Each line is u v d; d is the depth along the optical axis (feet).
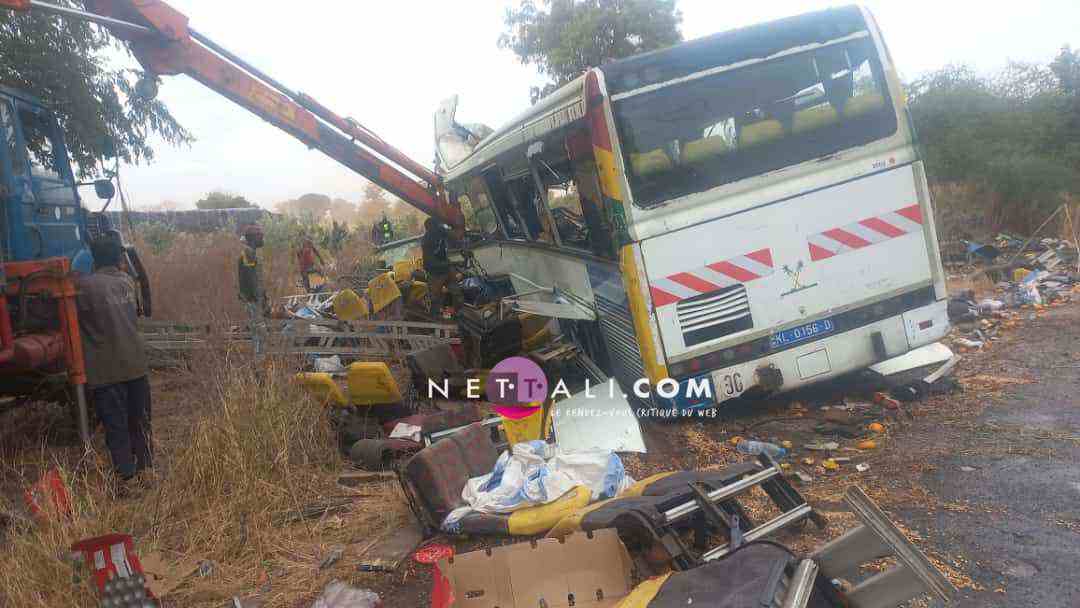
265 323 24.50
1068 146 56.24
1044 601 10.64
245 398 18.52
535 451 16.34
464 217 37.22
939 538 12.83
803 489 15.76
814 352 19.54
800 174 19.26
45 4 24.17
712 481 12.72
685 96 18.86
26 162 22.65
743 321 19.19
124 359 18.08
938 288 20.11
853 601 9.49
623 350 20.81
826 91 19.49
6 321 18.67
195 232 82.69
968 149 52.54
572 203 22.21
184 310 31.60
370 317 33.88
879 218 19.65
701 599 9.02
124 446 18.06
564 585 11.20
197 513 15.87
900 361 22.72
